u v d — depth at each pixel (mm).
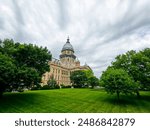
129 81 28734
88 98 32938
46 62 34562
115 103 28109
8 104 22797
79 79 74438
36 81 27203
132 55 37219
